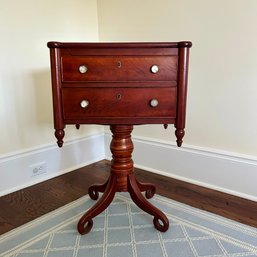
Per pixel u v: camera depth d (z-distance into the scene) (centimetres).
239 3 142
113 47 104
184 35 167
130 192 132
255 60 142
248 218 136
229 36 149
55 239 121
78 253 112
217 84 158
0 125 161
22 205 152
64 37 189
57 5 181
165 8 171
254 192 155
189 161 178
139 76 108
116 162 130
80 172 201
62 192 168
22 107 170
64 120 113
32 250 113
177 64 107
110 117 112
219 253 110
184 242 118
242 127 154
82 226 123
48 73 181
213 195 161
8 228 129
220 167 165
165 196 160
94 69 107
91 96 110
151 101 110
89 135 215
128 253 111
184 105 110
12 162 168
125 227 129
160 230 125
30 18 167
